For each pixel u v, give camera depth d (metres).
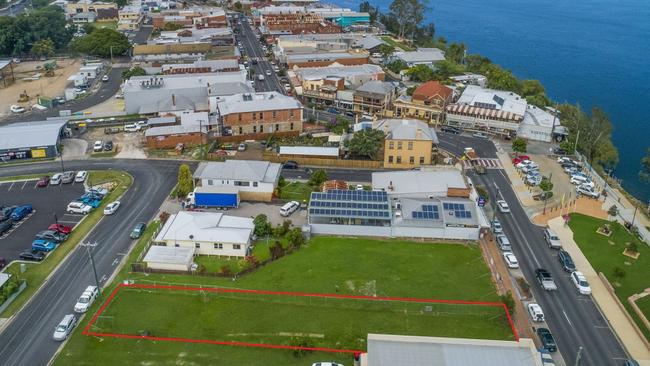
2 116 164.50
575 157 135.75
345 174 122.94
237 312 75.44
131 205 107.06
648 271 86.12
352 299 78.12
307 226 95.56
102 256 88.94
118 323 72.94
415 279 83.25
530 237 96.62
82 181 117.94
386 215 95.69
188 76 175.75
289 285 81.62
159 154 133.75
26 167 126.06
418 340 59.03
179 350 68.19
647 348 69.31
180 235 89.81
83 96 183.38
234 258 89.25
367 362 56.09
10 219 98.88
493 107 152.38
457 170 114.69
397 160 126.12
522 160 129.88
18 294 78.62
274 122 144.12
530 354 57.34
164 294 79.25
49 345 68.94
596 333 72.19
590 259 89.62
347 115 164.12
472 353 57.34
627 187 137.88
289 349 68.38
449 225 94.62
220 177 108.19
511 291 80.38
